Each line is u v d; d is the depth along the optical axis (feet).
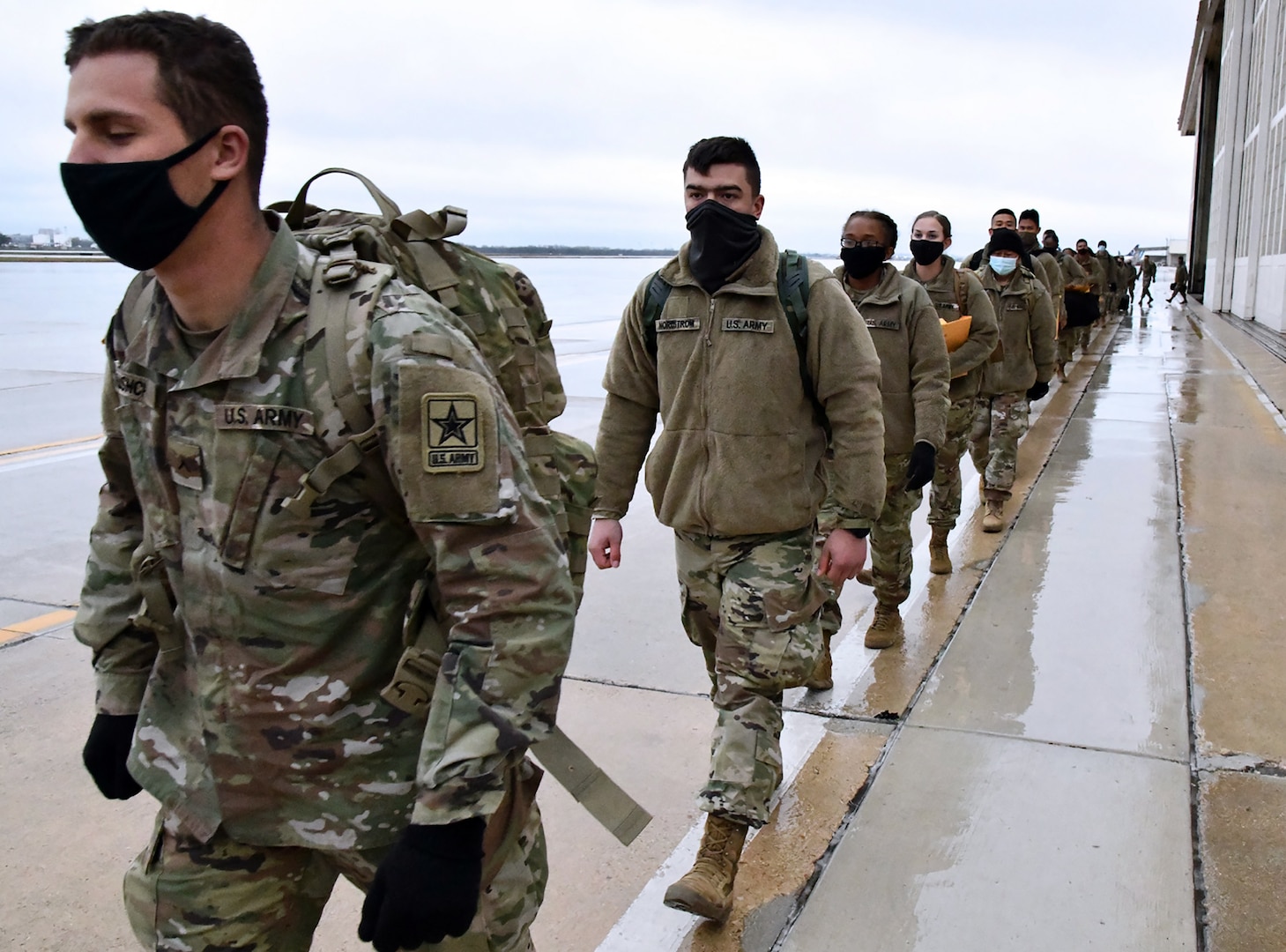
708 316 8.77
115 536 5.27
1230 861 8.80
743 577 8.69
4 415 33.50
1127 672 12.72
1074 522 19.79
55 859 9.09
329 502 4.36
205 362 4.35
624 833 5.34
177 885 4.83
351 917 8.37
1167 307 107.55
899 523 13.56
